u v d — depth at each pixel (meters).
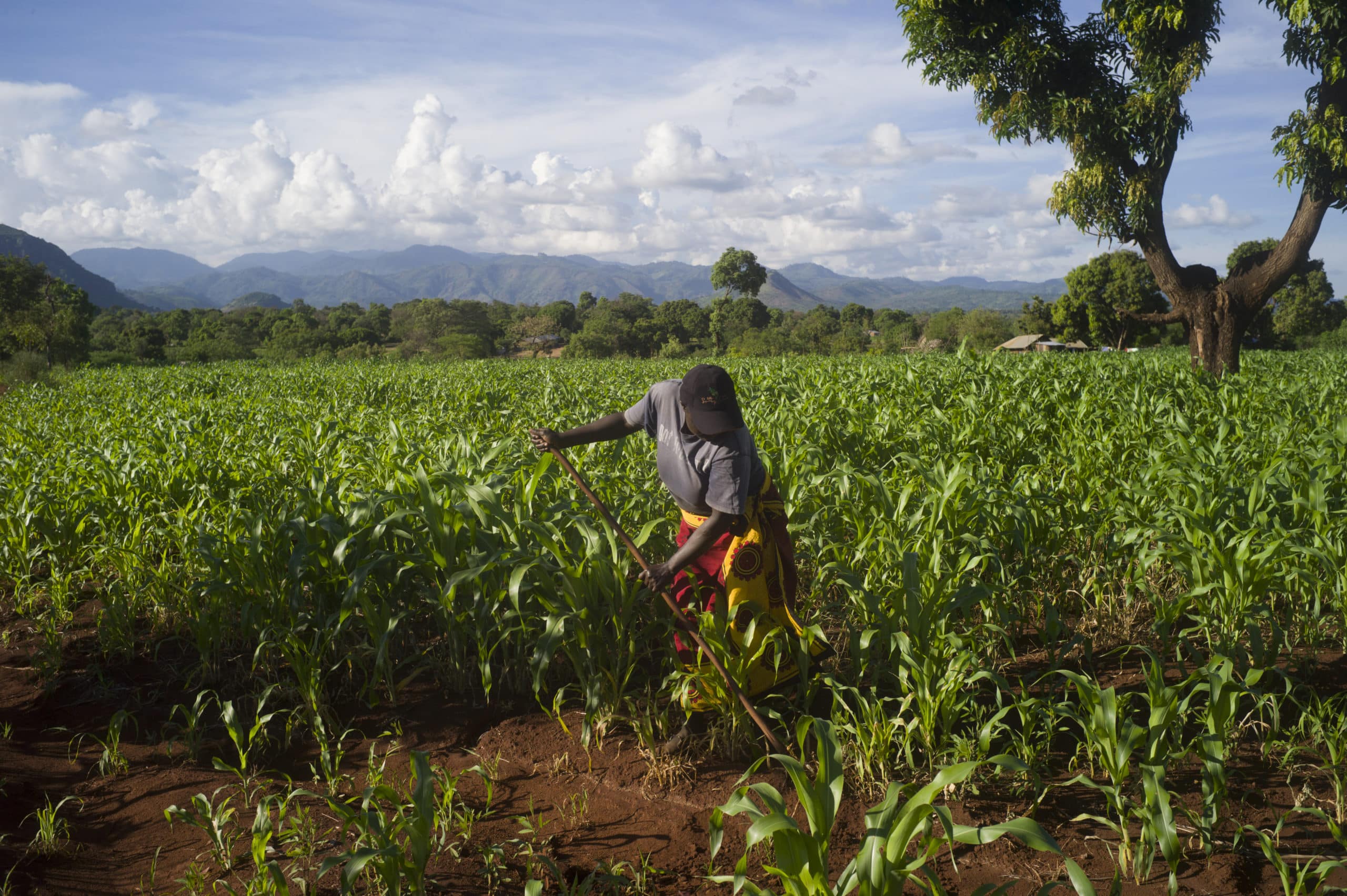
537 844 2.91
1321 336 66.81
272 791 3.29
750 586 3.55
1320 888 2.39
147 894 2.69
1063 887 2.62
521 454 5.74
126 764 3.53
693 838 2.92
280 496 5.76
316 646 3.81
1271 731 3.24
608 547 4.14
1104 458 6.48
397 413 11.98
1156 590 4.88
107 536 5.61
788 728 3.61
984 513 4.66
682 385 3.43
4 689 4.27
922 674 3.21
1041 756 3.29
